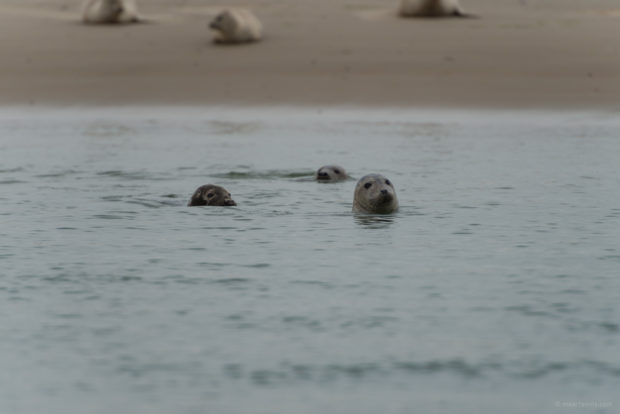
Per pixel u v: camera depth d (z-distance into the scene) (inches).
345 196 2142.0
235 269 1386.6
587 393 892.6
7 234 1678.2
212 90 4446.4
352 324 1102.4
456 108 4079.7
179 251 1521.9
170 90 4468.5
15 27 5442.9
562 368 956.0
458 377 933.2
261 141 3356.3
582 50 4753.9
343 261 1439.5
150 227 1748.3
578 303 1193.4
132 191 2246.6
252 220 1820.9
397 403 870.4
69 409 860.6
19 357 994.7
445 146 3159.5
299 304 1190.3
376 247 1547.7
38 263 1432.1
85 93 4451.3
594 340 1042.1
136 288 1274.6
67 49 5034.5
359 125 3789.4
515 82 4357.8
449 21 5438.0
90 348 1021.2
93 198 2128.4
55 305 1189.1
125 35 5295.3
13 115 4126.5
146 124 3900.1
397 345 1026.7
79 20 5713.6
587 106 4033.0
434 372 946.1
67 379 932.0
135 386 911.7
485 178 2428.6
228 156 2960.1
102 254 1502.2
